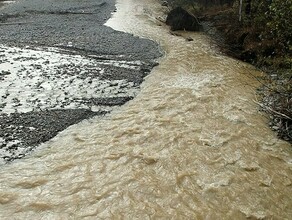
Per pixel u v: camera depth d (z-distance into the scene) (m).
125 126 9.48
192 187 7.34
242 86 12.62
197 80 12.93
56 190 6.98
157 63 14.62
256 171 7.98
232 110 10.69
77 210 6.52
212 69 14.32
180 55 15.99
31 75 12.03
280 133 9.61
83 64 13.65
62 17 22.20
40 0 28.34
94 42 16.80
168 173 7.71
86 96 10.98
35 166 7.65
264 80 13.26
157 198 6.97
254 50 15.86
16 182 7.11
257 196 7.21
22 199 6.68
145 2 31.69
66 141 8.66
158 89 11.93
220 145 8.87
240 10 18.83
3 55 13.75
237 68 14.67
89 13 24.16
